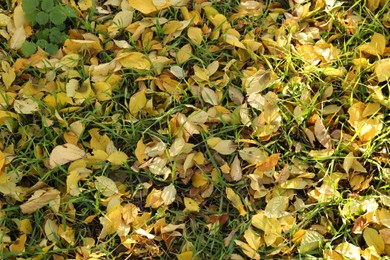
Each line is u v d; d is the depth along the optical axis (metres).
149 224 1.22
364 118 1.31
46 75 1.32
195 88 1.33
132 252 1.20
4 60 1.34
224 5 1.42
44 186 1.23
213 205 1.25
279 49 1.38
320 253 1.20
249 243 1.19
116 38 1.39
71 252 1.19
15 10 1.36
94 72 1.32
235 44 1.36
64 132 1.27
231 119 1.30
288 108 1.33
